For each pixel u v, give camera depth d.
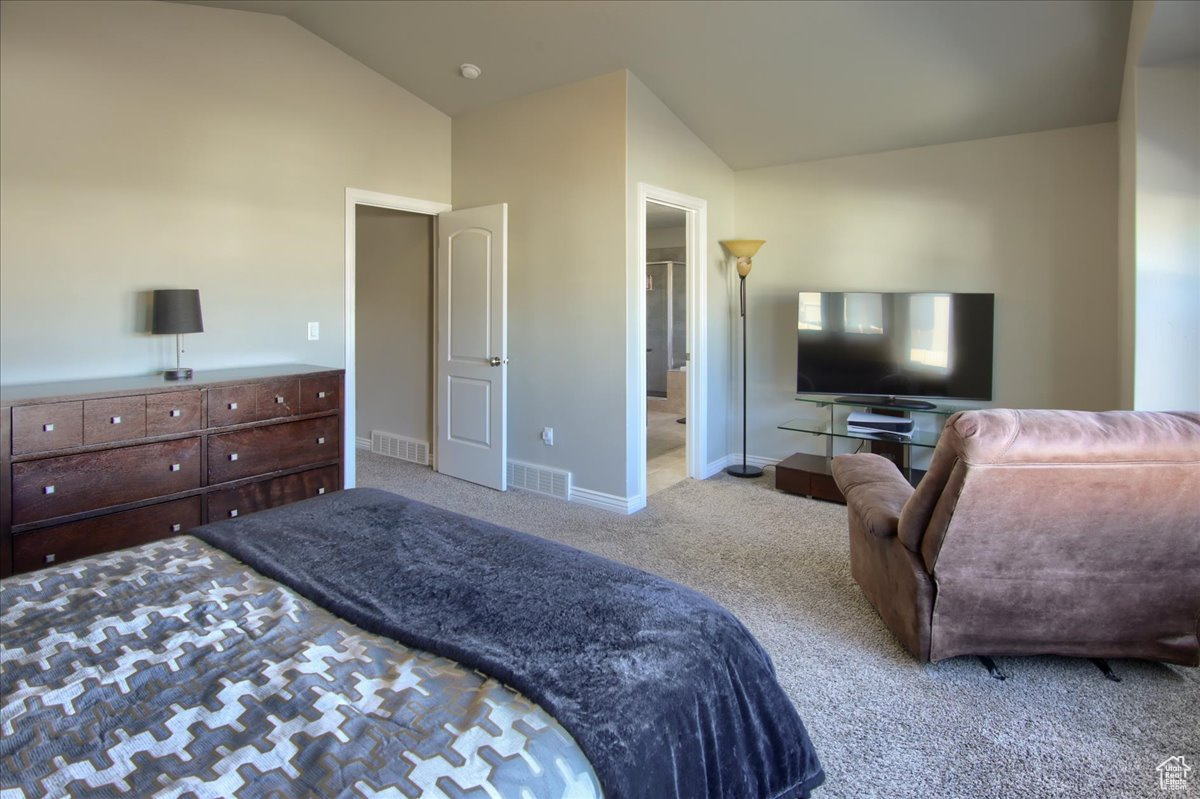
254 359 3.79
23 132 2.96
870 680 2.21
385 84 4.33
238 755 0.94
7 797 0.86
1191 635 2.12
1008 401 4.10
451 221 4.68
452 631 1.29
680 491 4.50
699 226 4.64
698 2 3.15
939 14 3.05
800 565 3.19
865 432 4.18
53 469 2.63
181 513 3.03
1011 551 2.06
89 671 1.14
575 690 1.11
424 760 0.93
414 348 5.32
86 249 3.16
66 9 3.05
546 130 4.21
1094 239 3.79
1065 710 2.03
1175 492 1.88
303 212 3.97
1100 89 3.42
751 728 1.34
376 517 1.95
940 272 4.28
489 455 4.56
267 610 1.39
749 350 5.11
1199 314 2.76
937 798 1.67
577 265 4.13
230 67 3.62
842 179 4.61
